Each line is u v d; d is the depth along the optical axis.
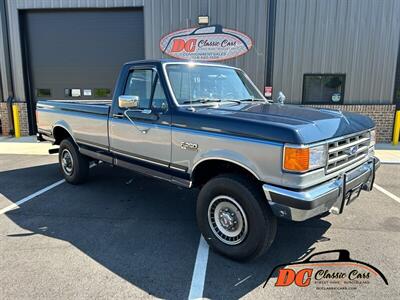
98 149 4.91
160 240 3.71
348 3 9.41
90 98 11.19
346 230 3.96
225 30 9.82
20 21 10.78
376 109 9.94
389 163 7.43
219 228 3.35
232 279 2.98
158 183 5.81
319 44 9.66
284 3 9.49
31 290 2.78
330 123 3.09
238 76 4.71
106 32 10.74
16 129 10.84
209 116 3.30
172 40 10.12
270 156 2.85
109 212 4.51
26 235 3.80
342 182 3.09
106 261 3.26
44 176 6.28
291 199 2.75
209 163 3.46
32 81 11.30
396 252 3.44
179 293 2.78
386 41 9.61
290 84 9.90
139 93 4.14
